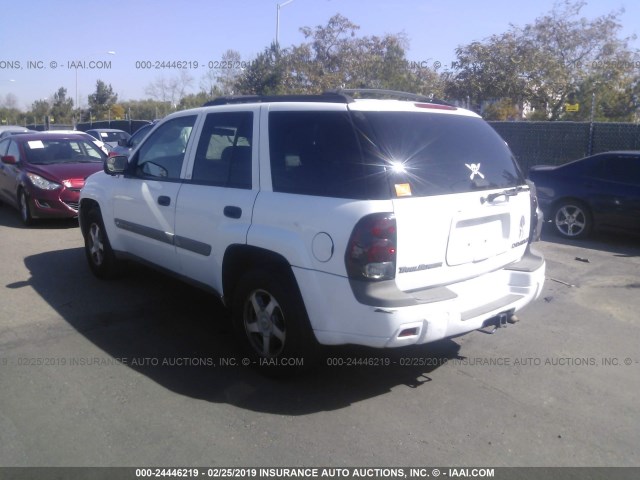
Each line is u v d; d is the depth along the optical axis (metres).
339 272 3.64
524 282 4.39
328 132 3.94
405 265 3.65
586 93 23.53
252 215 4.20
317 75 28.30
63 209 9.59
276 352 4.27
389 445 3.52
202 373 4.41
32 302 5.92
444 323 3.73
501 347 5.04
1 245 8.45
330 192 3.79
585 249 8.91
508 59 23.30
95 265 6.73
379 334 3.58
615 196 9.08
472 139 4.31
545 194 9.88
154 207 5.31
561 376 4.49
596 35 24.77
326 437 3.59
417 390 4.22
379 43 29.34
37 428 3.63
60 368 4.45
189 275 5.10
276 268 4.16
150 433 3.60
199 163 4.91
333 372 4.48
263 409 3.91
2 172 11.08
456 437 3.62
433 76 27.69
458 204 3.87
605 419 3.88
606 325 5.63
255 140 4.38
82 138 11.41
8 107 64.31
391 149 3.74
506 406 4.02
